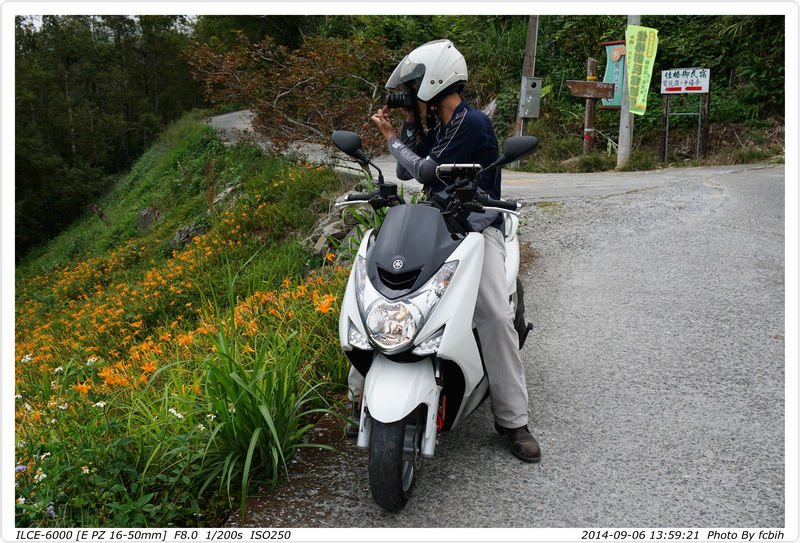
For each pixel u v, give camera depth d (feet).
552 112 57.67
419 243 8.86
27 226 106.32
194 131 72.54
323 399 11.38
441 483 9.61
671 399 11.87
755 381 12.42
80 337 26.02
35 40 144.25
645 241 21.59
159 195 57.93
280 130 37.42
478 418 11.45
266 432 9.92
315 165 35.17
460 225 9.73
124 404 12.75
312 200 32.09
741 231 22.21
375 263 8.92
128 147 146.10
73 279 44.57
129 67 148.46
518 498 9.23
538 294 17.53
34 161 110.63
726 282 17.63
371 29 66.23
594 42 59.67
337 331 13.55
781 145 45.57
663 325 15.15
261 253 28.86
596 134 53.72
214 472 9.59
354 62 34.42
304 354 13.08
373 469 8.24
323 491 9.57
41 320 38.63
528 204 26.94
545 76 61.72
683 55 54.24
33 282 55.62
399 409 8.15
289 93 36.01
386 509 8.67
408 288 8.71
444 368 9.06
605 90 46.65
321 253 26.27
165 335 16.75
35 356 25.08
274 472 9.62
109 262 44.47
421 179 10.13
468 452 10.40
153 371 13.56
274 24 81.05
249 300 16.74
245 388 9.60
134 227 57.57
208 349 14.93
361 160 10.16
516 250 11.35
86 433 10.34
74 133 132.57
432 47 10.19
